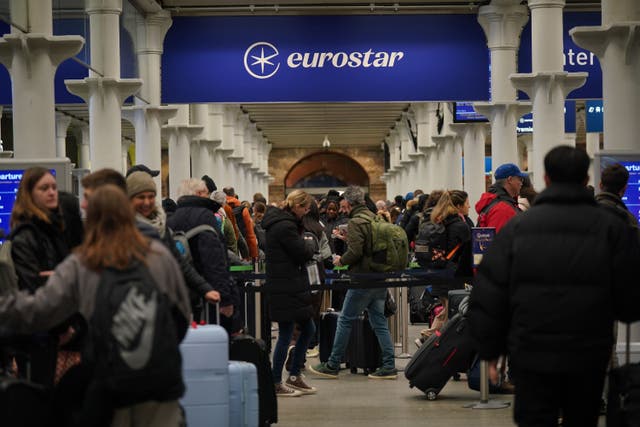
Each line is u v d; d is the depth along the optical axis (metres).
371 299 14.15
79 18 20.59
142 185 8.15
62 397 6.55
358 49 25.88
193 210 10.00
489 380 12.83
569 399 6.93
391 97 25.94
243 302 15.23
